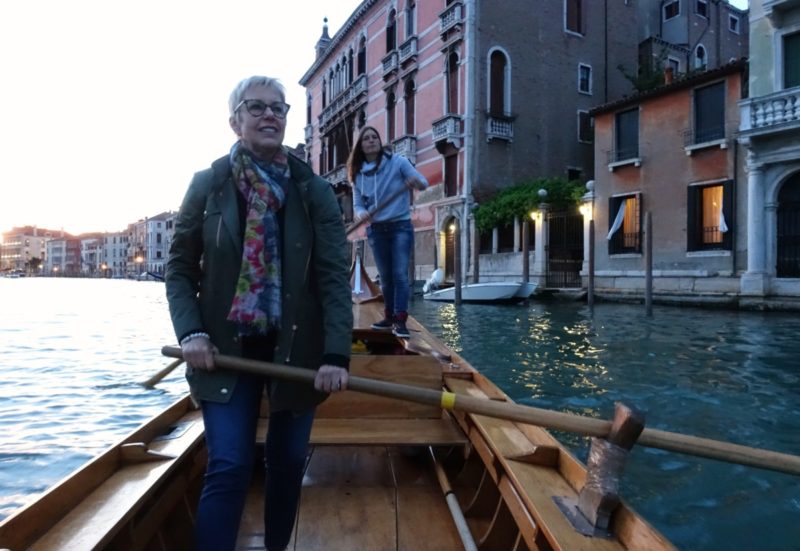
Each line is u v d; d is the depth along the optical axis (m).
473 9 21.44
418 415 3.29
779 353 8.70
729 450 1.78
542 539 1.86
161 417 2.55
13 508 4.29
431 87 23.56
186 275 1.82
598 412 5.77
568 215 19.38
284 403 1.78
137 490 1.91
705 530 3.39
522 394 6.45
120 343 12.60
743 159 15.00
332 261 1.84
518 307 16.70
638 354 8.80
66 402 7.24
